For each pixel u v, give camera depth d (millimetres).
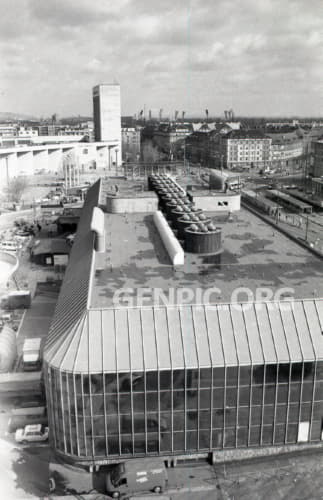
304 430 53031
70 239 130250
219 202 108375
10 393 68688
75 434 50906
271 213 177000
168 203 100625
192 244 76125
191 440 51969
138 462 51062
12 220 168625
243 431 52281
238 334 51719
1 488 51188
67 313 57750
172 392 49875
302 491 49688
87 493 50031
